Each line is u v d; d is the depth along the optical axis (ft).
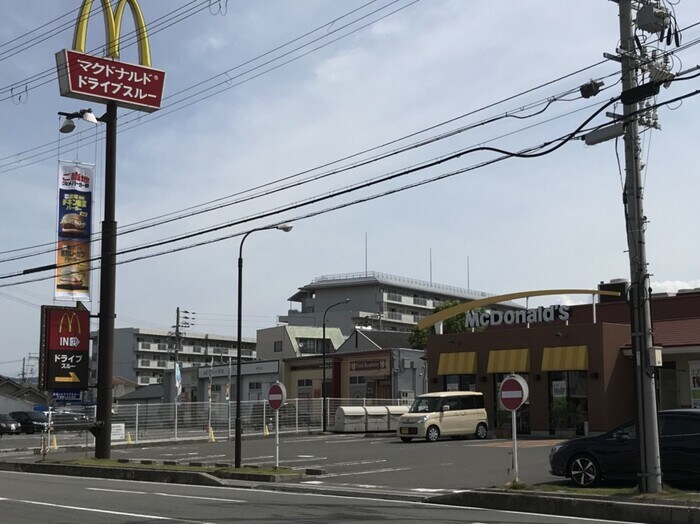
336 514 43.80
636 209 49.98
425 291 388.37
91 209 102.47
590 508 44.21
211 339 407.64
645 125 52.39
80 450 118.83
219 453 101.40
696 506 41.37
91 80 93.56
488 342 126.82
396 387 192.65
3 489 58.49
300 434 145.59
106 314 93.25
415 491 57.16
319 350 278.87
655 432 47.67
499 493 48.47
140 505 47.50
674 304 126.93
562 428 116.16
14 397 257.55
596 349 113.80
